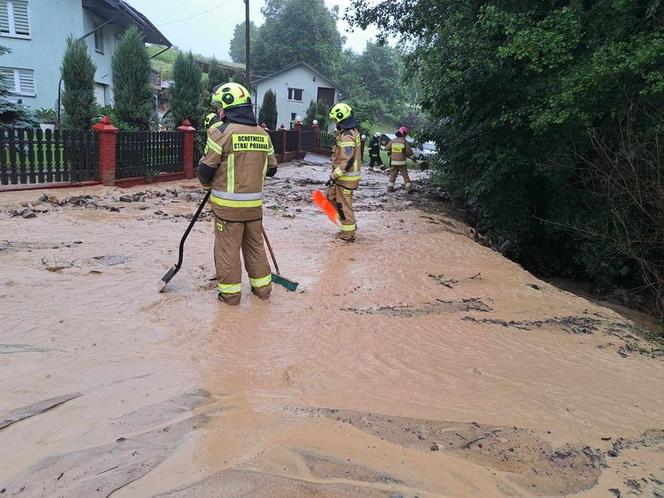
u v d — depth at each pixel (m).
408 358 4.30
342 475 2.69
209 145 4.83
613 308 10.18
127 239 7.33
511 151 11.09
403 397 3.62
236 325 4.63
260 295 5.38
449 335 4.92
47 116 20.55
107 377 3.54
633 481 2.85
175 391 3.43
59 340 4.05
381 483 2.66
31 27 22.55
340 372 3.93
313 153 29.25
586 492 2.72
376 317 5.19
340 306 5.41
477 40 10.55
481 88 11.09
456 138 13.09
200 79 18.16
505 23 9.70
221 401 3.36
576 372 4.34
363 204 12.97
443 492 2.63
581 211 11.20
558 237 12.52
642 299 10.36
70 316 4.52
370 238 8.87
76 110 16.67
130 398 3.30
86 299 4.95
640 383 4.23
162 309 4.85
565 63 9.33
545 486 2.75
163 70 53.94
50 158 11.09
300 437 3.01
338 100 51.75
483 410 3.52
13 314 4.48
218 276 5.10
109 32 27.72
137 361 3.80
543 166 10.68
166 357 3.91
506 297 6.36
